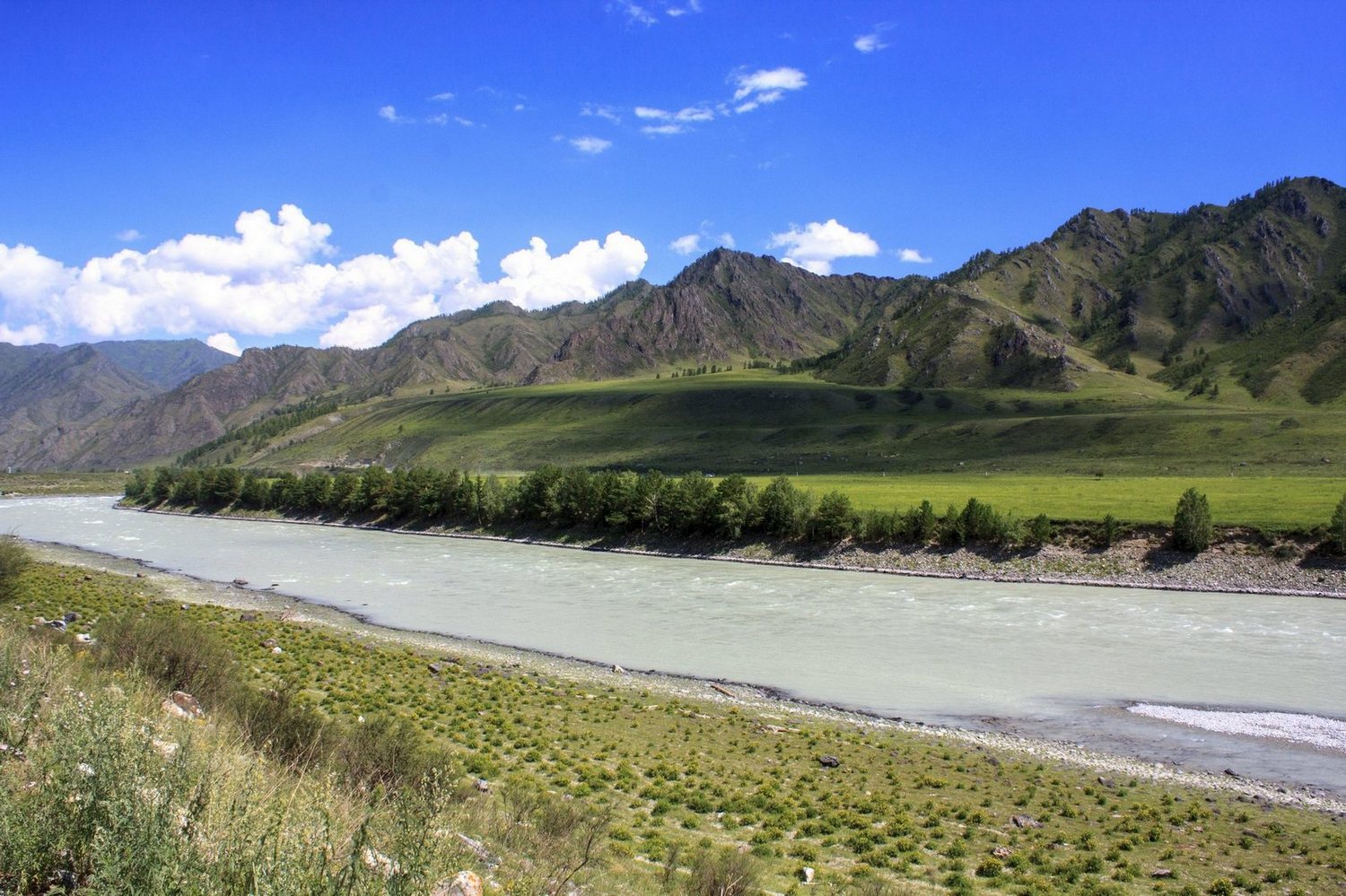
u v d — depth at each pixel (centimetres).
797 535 11869
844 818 3036
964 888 2383
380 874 1075
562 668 5853
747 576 10306
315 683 4672
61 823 1059
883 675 5719
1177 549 9688
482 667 5597
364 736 2138
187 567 10981
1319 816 3275
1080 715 4831
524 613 7944
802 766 3769
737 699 5162
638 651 6450
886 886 2262
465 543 14200
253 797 1147
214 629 6031
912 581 9844
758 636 6950
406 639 6806
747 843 2716
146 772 1188
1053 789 3553
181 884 966
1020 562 10112
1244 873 2617
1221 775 3847
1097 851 2791
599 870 1906
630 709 4688
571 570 10856
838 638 6862
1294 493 11675
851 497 14638
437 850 1170
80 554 12094
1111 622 7344
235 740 1766
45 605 6184
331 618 7719
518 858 1695
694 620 7625
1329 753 4159
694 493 12825
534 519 14850
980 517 10619
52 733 1274
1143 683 5466
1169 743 4331
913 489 15688
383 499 16862
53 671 1742
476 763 3256
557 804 2491
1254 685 5366
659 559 12038
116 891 932
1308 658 6006
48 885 1011
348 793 1534
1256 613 7638
